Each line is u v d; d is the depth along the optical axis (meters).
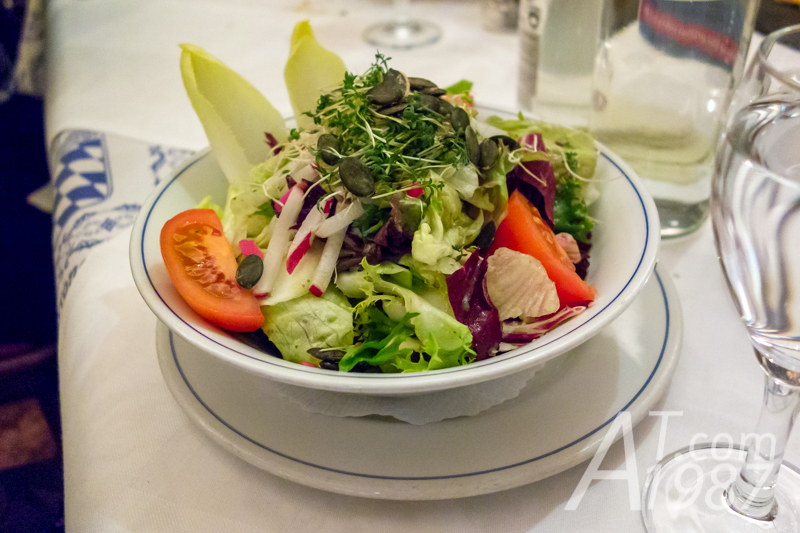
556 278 0.83
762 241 0.50
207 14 2.08
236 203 0.94
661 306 0.86
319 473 0.65
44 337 2.01
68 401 0.83
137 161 1.32
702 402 0.77
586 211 0.96
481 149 0.91
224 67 1.01
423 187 0.85
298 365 0.65
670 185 1.07
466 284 0.80
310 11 2.09
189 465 0.72
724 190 0.54
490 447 0.68
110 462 0.73
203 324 0.73
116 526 0.66
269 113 1.09
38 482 1.59
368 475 0.65
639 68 1.02
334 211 0.88
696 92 0.99
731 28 0.93
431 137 0.88
